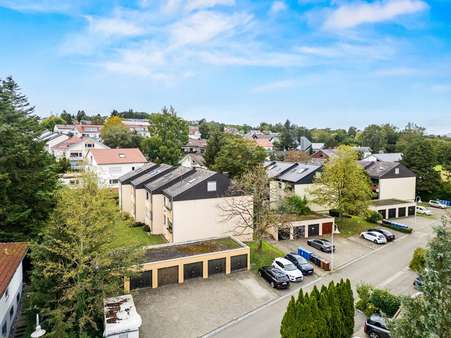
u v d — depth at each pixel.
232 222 34.19
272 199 41.91
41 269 17.66
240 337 18.58
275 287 24.72
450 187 58.41
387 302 20.94
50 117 137.00
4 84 26.06
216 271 26.97
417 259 27.92
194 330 19.27
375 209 45.69
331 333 16.47
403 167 53.12
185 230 32.09
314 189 42.12
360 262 30.56
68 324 15.74
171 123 79.62
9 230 23.62
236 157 49.12
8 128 23.94
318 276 27.42
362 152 93.94
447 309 10.50
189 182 34.44
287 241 36.38
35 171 25.50
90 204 17.97
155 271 24.53
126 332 17.06
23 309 21.09
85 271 17.86
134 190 40.31
